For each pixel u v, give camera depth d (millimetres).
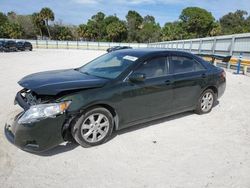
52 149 3820
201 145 4070
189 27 76250
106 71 4445
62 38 80625
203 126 4887
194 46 22688
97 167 3383
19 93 4086
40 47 58594
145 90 4344
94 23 85438
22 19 77188
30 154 3666
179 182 3080
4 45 33281
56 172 3254
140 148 3924
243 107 6250
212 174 3254
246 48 13766
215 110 5938
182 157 3678
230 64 14469
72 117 3609
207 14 74750
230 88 8852
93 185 3008
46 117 3385
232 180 3129
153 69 4578
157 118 4781
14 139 3459
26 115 3389
